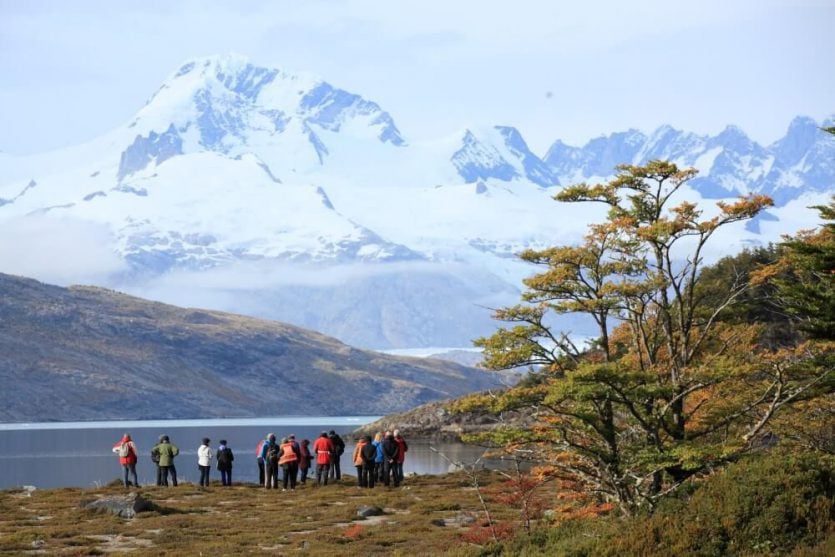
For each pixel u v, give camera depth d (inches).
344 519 2458.2
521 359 2033.7
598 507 1899.6
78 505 2770.7
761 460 1648.6
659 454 1806.1
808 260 2124.8
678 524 1519.4
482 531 2000.5
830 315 2105.1
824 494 1499.8
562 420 1962.4
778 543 1430.9
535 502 2194.9
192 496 3011.8
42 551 2022.6
